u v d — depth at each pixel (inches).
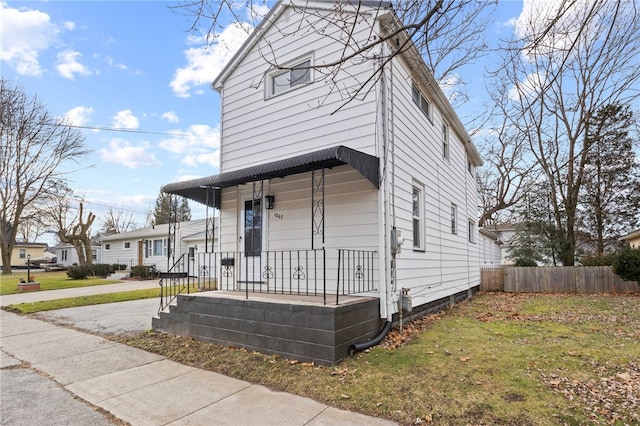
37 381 169.0
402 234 248.7
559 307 344.2
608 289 484.1
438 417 120.4
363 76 233.9
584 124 551.5
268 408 133.9
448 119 394.6
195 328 232.1
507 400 129.6
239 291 257.0
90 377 172.9
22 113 872.9
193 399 144.3
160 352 211.5
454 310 335.6
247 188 296.0
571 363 166.4
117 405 140.7
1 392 155.9
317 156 194.2
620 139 667.4
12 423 127.2
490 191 879.7
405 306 233.3
